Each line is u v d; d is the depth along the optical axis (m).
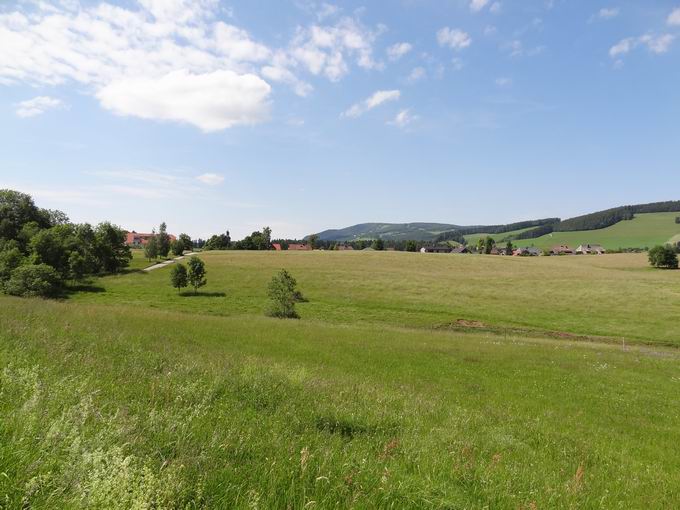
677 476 8.13
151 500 3.18
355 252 130.50
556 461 8.04
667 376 21.88
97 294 64.56
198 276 69.44
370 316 55.50
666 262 109.94
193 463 4.18
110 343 12.27
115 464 3.42
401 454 6.28
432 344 27.14
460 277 87.19
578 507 5.48
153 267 98.00
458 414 10.61
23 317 14.36
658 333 49.44
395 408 10.17
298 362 16.80
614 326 52.66
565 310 61.16
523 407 13.98
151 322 22.17
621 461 8.80
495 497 5.10
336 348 22.22
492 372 20.14
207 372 9.59
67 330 13.27
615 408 14.95
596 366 23.42
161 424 5.11
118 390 6.58
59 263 69.31
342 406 8.75
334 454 5.36
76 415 4.50
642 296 69.81
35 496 3.04
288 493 4.00
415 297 68.56
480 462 6.58
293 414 7.47
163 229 126.94
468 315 57.47
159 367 9.78
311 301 64.50
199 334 20.67
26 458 3.37
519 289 75.38
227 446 4.96
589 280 84.00
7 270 57.38
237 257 115.19
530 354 26.02
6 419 4.07
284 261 106.75
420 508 4.37
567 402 15.37
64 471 3.32
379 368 18.50
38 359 7.61
